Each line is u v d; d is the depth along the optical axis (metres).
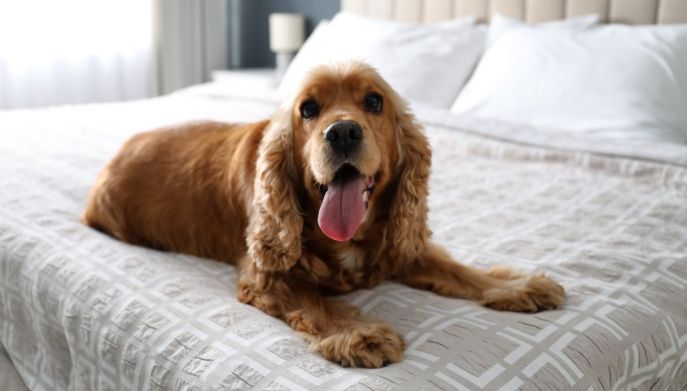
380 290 1.70
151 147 2.10
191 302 1.54
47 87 5.22
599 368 1.34
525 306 1.50
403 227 1.69
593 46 3.17
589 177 2.52
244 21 6.34
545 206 2.25
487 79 3.43
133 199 2.05
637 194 2.32
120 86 5.63
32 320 1.82
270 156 1.64
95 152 2.85
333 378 1.22
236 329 1.42
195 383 1.29
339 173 1.56
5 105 5.04
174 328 1.44
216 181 1.91
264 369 1.26
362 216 1.54
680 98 2.91
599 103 2.98
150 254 1.90
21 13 4.96
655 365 1.46
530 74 3.23
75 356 1.62
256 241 1.63
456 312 1.50
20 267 1.87
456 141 2.95
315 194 1.63
